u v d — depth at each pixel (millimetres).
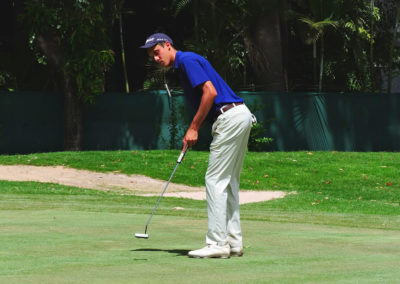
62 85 80500
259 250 16734
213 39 84188
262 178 65375
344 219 29750
